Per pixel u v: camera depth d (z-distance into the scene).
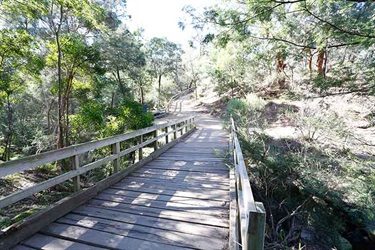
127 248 2.06
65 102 9.20
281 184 5.20
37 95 15.02
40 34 10.16
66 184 6.38
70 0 6.29
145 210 2.80
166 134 6.64
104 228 2.39
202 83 25.36
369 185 4.73
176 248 2.06
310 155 5.95
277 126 9.40
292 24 4.48
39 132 11.57
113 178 3.75
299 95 5.14
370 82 3.77
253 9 3.82
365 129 6.65
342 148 6.39
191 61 27.31
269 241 4.37
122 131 7.54
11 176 6.31
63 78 9.78
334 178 5.09
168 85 30.78
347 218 5.38
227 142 7.48
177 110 21.12
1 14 6.64
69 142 8.97
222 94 19.78
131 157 7.24
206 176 4.14
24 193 2.16
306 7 3.75
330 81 4.12
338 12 3.62
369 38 3.16
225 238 2.19
